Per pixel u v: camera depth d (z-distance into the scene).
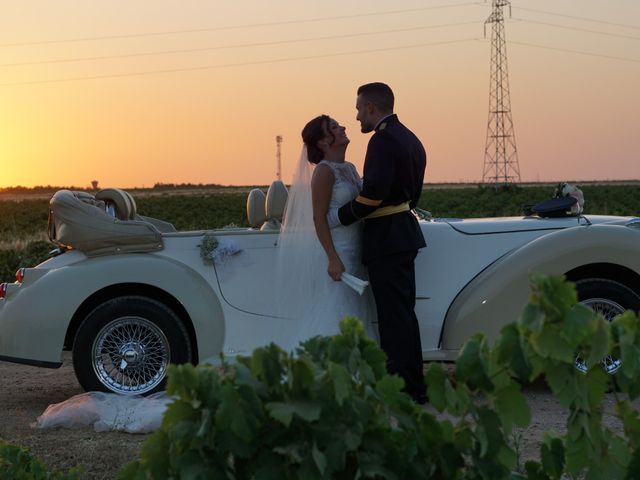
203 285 5.62
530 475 1.97
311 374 1.62
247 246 5.66
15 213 52.12
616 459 1.81
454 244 5.77
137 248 5.70
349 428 1.62
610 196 52.47
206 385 1.62
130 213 6.30
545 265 5.50
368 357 1.81
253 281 5.62
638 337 1.78
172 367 1.62
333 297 5.30
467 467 1.85
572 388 1.72
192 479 1.59
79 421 5.01
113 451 4.38
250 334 5.61
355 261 5.39
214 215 47.31
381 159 5.10
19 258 13.38
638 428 1.83
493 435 1.74
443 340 5.66
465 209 46.50
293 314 5.38
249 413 1.59
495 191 71.06
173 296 5.59
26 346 5.56
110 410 5.07
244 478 1.66
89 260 5.71
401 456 1.67
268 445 1.63
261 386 1.64
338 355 1.77
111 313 5.56
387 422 1.70
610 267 5.67
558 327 1.67
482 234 5.80
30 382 6.75
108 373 5.61
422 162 5.37
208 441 1.60
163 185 137.38
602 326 1.67
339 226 5.33
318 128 5.33
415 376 5.27
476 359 1.74
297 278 5.37
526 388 5.77
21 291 5.68
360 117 5.38
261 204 6.13
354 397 1.65
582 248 5.52
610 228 5.61
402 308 5.23
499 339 1.72
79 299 5.57
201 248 5.64
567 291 1.67
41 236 30.00
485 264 5.77
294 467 1.64
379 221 5.24
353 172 5.40
